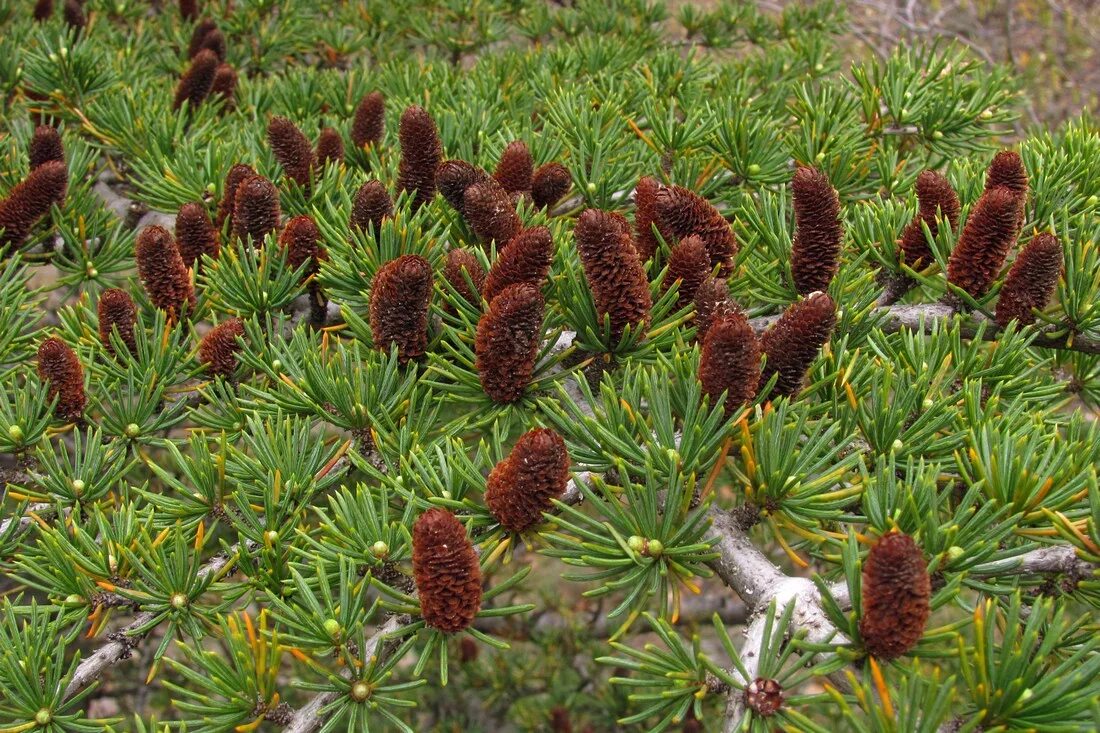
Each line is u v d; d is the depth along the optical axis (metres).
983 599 0.48
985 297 0.58
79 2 0.98
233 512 0.52
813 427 0.53
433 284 0.56
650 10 1.12
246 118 0.87
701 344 0.54
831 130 0.72
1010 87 0.83
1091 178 0.68
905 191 0.71
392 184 0.67
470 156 0.74
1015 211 0.57
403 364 0.57
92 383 0.61
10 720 0.50
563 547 0.51
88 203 0.72
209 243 0.64
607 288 0.53
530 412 0.55
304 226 0.62
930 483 0.49
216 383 0.58
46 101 0.85
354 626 0.49
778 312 0.62
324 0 1.17
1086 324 0.57
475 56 1.11
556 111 0.78
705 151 0.75
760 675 0.46
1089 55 1.84
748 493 0.50
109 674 1.26
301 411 0.56
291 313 0.65
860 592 0.46
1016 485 0.50
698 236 0.57
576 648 1.33
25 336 0.62
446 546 0.47
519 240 0.54
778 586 0.48
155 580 0.51
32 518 0.54
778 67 0.95
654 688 0.48
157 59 1.02
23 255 0.70
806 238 0.58
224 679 0.49
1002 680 0.45
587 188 0.69
